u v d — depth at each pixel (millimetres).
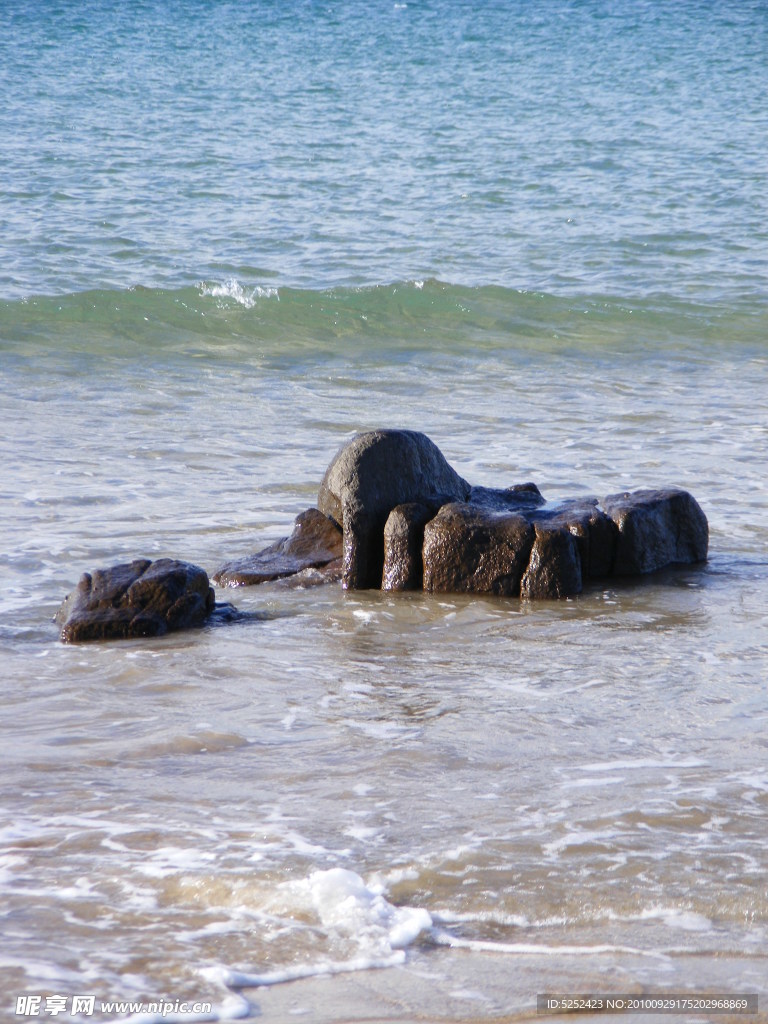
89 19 148625
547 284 51719
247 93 104812
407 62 125125
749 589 21688
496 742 14445
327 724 15070
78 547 23172
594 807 12539
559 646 18453
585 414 35438
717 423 34438
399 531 21594
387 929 10109
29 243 54562
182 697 16078
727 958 9742
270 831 11914
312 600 20891
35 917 10250
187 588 19531
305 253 55188
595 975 9461
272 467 29359
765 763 13828
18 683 16562
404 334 45812
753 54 128000
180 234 57656
